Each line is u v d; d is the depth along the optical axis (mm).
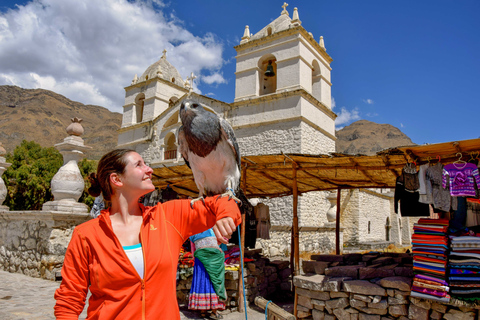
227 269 7766
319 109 25141
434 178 5367
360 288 5668
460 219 5246
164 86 31656
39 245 9508
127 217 2260
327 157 6668
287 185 10031
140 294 1981
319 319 6043
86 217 9820
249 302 7977
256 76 25234
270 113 23797
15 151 27375
